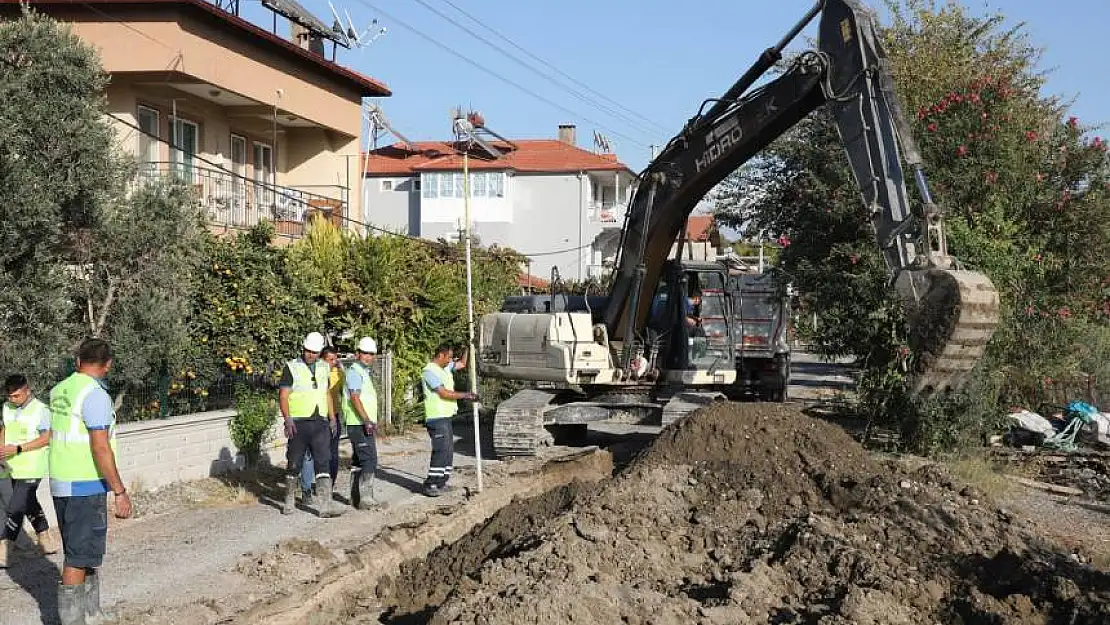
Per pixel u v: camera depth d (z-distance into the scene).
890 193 11.77
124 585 8.81
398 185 53.06
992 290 10.61
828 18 12.66
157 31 19.44
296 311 15.65
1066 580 8.13
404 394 19.44
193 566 9.44
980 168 17.48
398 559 10.67
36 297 10.80
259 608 8.50
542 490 14.44
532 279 41.69
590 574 8.58
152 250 12.68
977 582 8.49
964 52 22.53
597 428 21.05
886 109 11.98
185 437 13.04
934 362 10.69
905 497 10.41
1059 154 18.56
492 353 17.69
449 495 13.02
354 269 19.05
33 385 10.63
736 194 22.89
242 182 23.62
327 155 25.81
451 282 20.80
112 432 7.64
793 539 9.44
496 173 50.44
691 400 16.08
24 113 11.15
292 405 11.60
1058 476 15.25
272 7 23.06
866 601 7.83
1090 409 18.23
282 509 11.94
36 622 7.82
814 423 12.70
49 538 9.70
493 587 8.41
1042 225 18.06
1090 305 18.16
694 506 11.03
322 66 24.03
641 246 15.49
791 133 21.38
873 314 16.69
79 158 11.60
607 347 16.58
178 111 21.53
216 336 14.50
